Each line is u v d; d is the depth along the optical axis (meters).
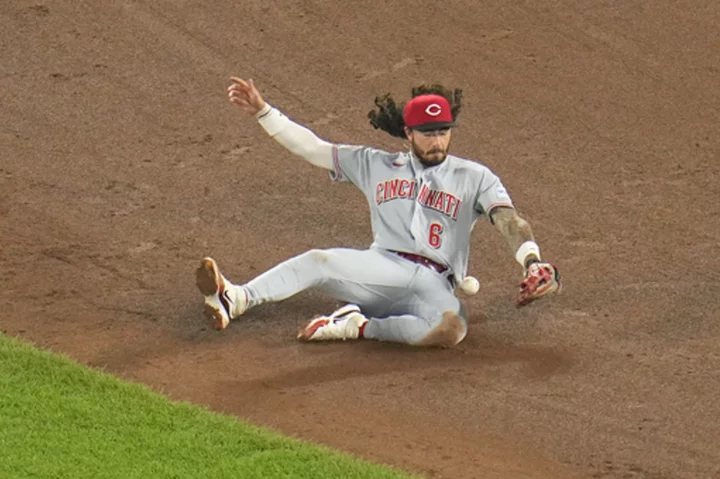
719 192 40.72
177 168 41.72
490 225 39.25
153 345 33.59
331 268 33.56
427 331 32.97
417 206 33.62
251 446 29.20
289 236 38.62
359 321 33.66
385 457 29.22
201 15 49.34
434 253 33.59
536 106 45.00
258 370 32.56
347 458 28.84
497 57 47.47
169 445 29.12
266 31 48.62
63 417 30.02
